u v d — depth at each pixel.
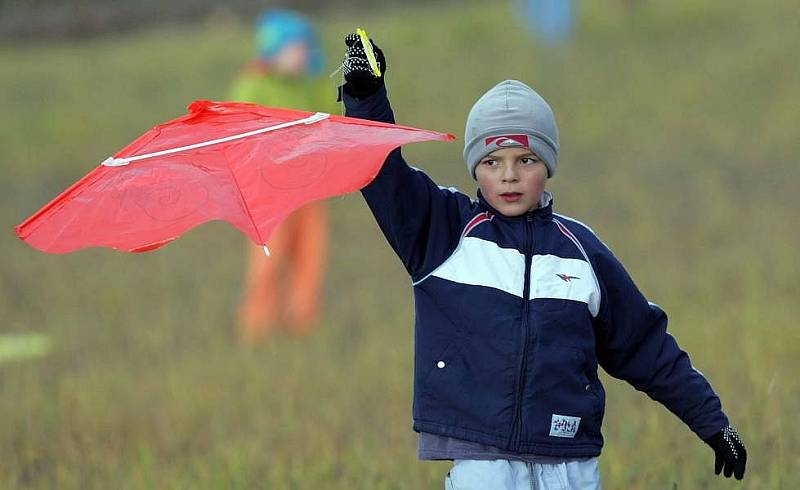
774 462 21.20
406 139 14.03
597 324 15.18
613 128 90.06
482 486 14.33
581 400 14.66
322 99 41.09
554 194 69.44
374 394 30.25
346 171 13.54
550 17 114.44
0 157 92.44
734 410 24.81
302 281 40.88
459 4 138.00
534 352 14.44
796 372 27.80
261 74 40.53
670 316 37.31
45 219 13.58
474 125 14.91
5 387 32.62
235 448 24.86
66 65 119.00
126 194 13.52
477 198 15.34
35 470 24.78
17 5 150.00
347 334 39.50
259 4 146.12
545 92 100.12
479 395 14.47
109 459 24.86
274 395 30.31
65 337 41.12
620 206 65.06
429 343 14.73
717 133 85.94
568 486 14.60
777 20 114.50
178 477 22.97
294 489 22.19
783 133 83.94
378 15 133.25
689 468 21.50
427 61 109.94
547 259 14.74
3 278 54.56
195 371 33.84
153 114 101.62
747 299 38.47
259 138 14.02
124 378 33.44
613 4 121.69
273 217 13.02
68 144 95.31
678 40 112.50
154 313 45.25
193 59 115.75
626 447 22.88
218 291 50.03
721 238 54.62
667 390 15.47
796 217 59.00
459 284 14.66
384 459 23.39
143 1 152.62
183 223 13.20
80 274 55.03
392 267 54.78
